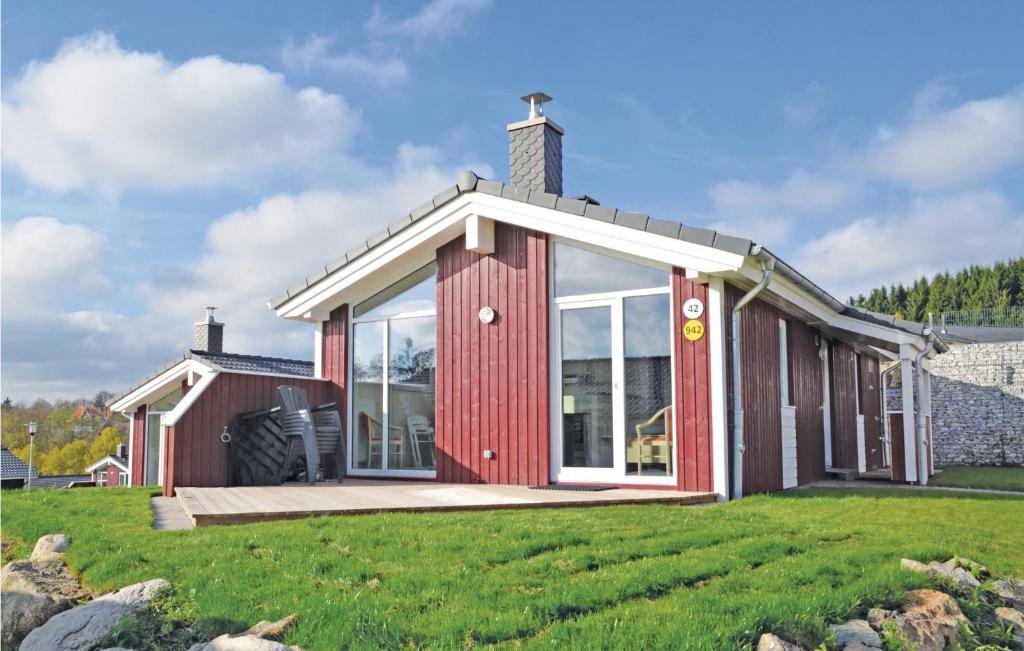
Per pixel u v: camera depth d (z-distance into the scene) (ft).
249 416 34.60
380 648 12.75
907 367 40.98
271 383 36.63
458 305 37.19
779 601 14.70
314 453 33.40
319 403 40.22
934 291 216.74
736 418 30.68
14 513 25.70
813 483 41.39
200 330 69.72
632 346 32.45
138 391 55.42
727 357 30.86
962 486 40.16
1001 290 206.49
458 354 36.96
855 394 53.42
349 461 40.01
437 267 38.09
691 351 30.91
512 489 31.55
